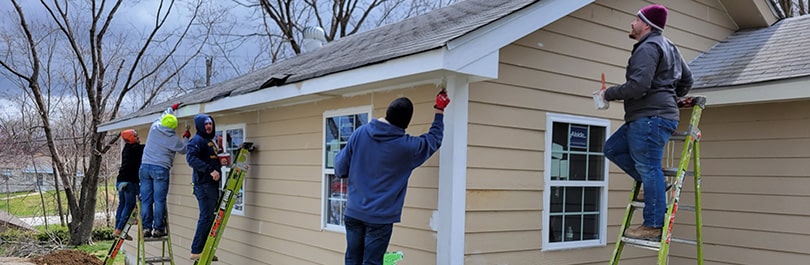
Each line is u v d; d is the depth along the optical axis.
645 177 3.69
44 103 15.47
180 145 7.10
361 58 4.84
